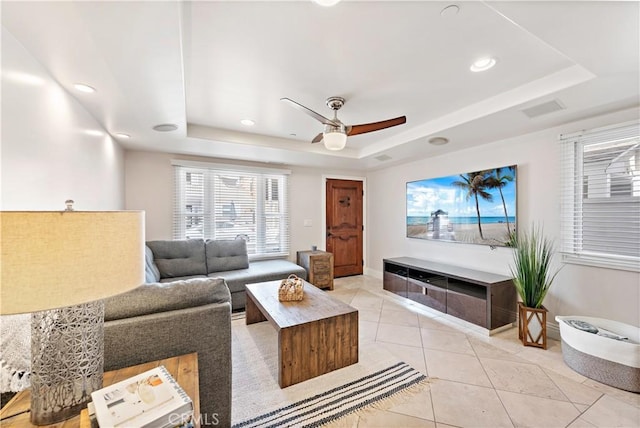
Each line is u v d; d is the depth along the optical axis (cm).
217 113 277
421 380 200
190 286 142
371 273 544
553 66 192
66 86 176
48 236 65
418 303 363
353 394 185
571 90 198
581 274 255
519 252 274
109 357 117
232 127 320
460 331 284
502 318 285
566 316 246
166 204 392
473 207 348
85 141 216
